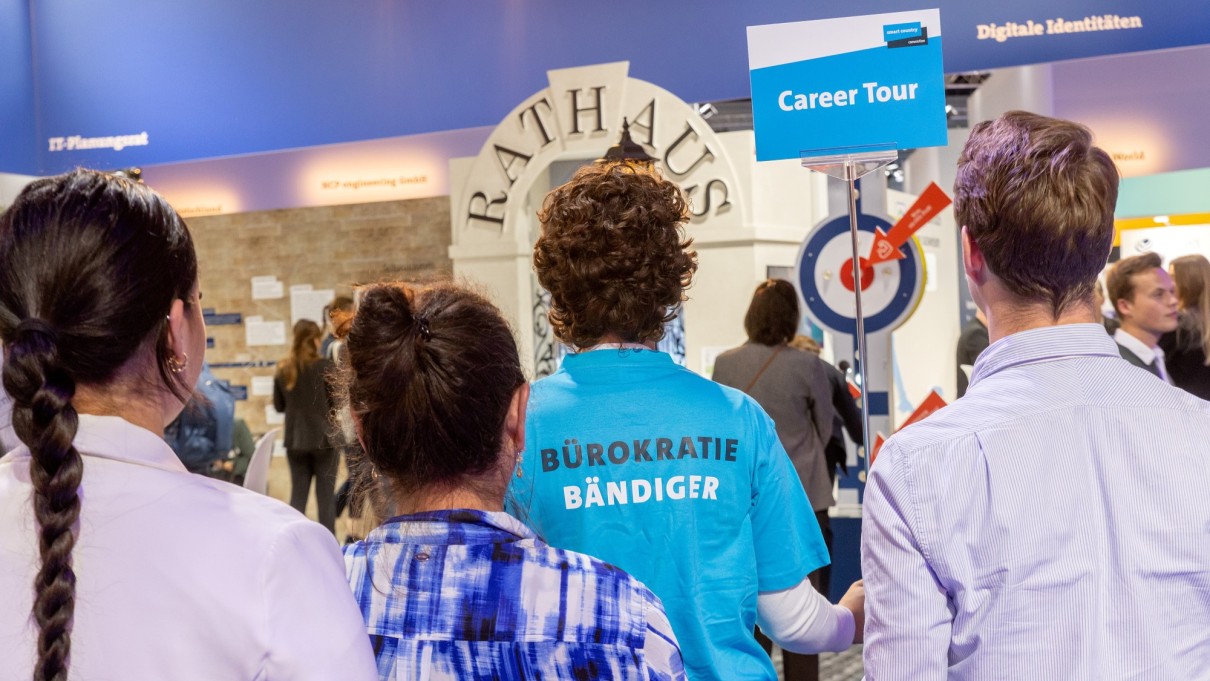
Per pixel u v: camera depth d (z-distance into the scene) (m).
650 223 1.46
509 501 1.36
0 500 0.84
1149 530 1.11
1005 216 1.19
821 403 3.92
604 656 1.00
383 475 1.10
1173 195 6.41
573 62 5.65
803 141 2.34
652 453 1.41
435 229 7.60
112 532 0.81
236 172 7.95
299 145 6.09
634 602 1.03
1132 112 5.88
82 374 0.83
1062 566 1.12
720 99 5.44
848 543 4.69
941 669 1.13
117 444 0.84
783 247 5.94
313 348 6.02
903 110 2.31
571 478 1.41
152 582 0.80
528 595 1.01
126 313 0.83
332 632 0.84
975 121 7.25
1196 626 1.11
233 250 8.01
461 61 5.81
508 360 1.08
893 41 2.31
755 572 1.45
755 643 1.44
